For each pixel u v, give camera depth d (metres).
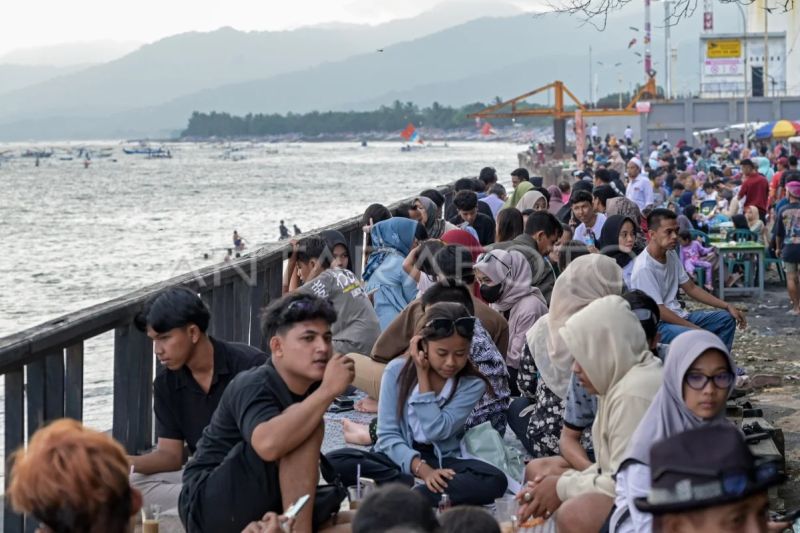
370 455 8.57
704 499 3.82
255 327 13.09
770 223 27.50
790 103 93.38
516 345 11.26
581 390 8.02
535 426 9.13
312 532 6.91
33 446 4.24
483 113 139.62
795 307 20.31
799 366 15.91
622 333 7.09
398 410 8.61
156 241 61.88
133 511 4.38
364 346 11.84
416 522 4.49
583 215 16.58
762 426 10.12
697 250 22.06
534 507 7.47
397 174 157.62
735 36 96.56
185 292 8.06
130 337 9.41
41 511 4.17
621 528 6.42
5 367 7.52
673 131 96.12
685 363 6.23
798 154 54.81
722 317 12.51
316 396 6.55
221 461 6.93
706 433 3.92
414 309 10.84
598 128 131.25
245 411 6.72
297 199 103.62
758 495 3.88
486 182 26.59
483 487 8.27
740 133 88.56
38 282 44.78
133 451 9.52
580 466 7.97
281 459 6.65
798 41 92.25
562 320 8.83
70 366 8.62
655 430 6.36
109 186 142.25
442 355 8.37
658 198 32.66
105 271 48.00
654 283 12.48
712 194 35.53
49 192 129.00
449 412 8.52
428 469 8.35
